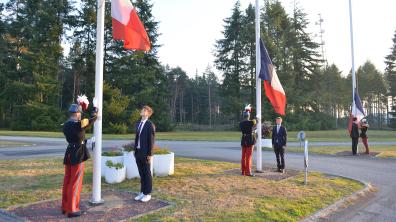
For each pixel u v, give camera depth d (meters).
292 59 55.50
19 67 50.69
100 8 7.18
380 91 81.81
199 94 98.06
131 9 7.42
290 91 52.16
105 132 43.59
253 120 10.79
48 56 49.59
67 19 50.59
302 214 6.83
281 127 11.70
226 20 58.97
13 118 49.41
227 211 6.76
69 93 61.41
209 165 12.55
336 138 33.84
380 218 7.00
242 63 56.91
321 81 62.12
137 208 6.89
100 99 7.18
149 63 50.50
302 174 11.29
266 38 50.81
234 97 54.88
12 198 7.49
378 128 68.19
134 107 47.75
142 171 7.56
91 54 47.34
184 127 63.44
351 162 15.12
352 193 8.83
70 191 6.34
